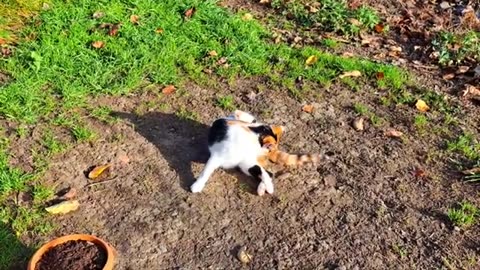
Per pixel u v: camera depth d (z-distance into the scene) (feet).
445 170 7.39
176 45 9.32
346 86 8.82
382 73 8.96
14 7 9.69
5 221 6.38
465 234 6.53
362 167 7.37
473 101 8.66
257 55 9.29
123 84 8.44
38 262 5.71
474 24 10.44
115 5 9.97
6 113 7.77
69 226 6.40
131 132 7.68
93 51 8.98
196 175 7.11
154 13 9.95
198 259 6.15
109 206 6.66
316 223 6.59
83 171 7.07
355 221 6.63
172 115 8.02
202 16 10.04
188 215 6.59
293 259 6.19
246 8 10.68
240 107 8.26
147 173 7.09
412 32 10.18
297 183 7.06
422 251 6.33
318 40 9.87
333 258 6.22
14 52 8.84
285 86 8.71
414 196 6.99
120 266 6.02
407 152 7.65
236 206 6.73
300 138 7.79
